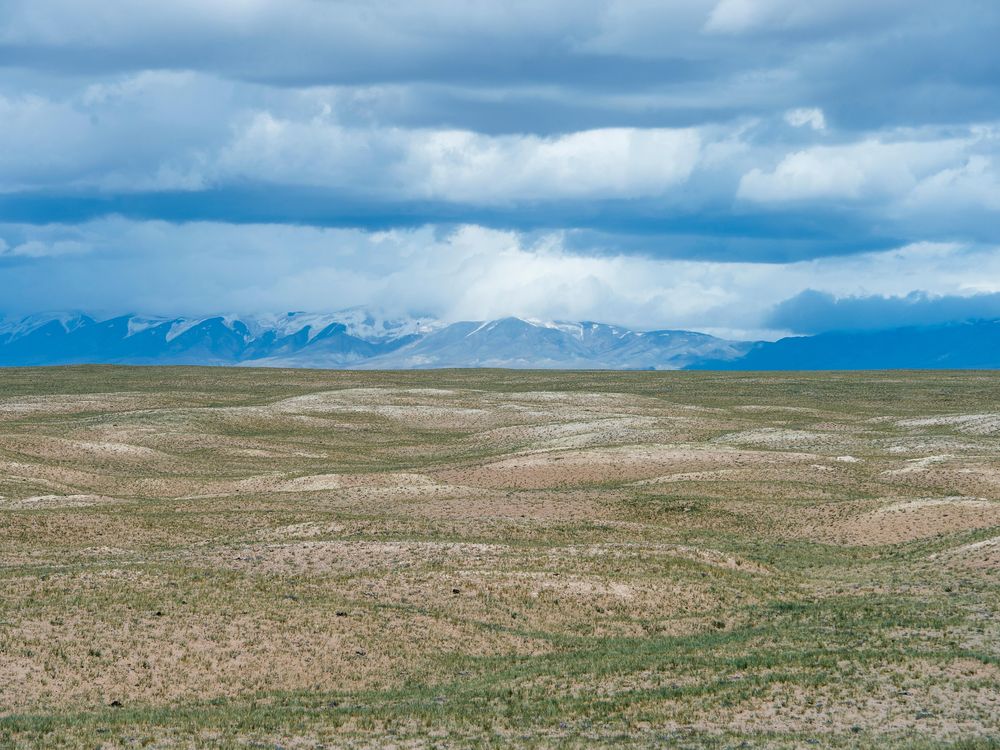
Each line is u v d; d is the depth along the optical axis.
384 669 39.34
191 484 90.19
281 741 30.80
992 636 41.41
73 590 44.47
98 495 82.06
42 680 35.31
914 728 31.09
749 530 69.31
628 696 35.09
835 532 67.56
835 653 39.28
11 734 30.27
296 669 38.53
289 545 56.44
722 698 34.38
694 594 50.97
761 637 43.91
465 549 55.66
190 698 35.53
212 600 44.16
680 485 81.06
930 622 44.28
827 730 31.23
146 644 38.78
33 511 69.81
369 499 79.06
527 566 53.00
